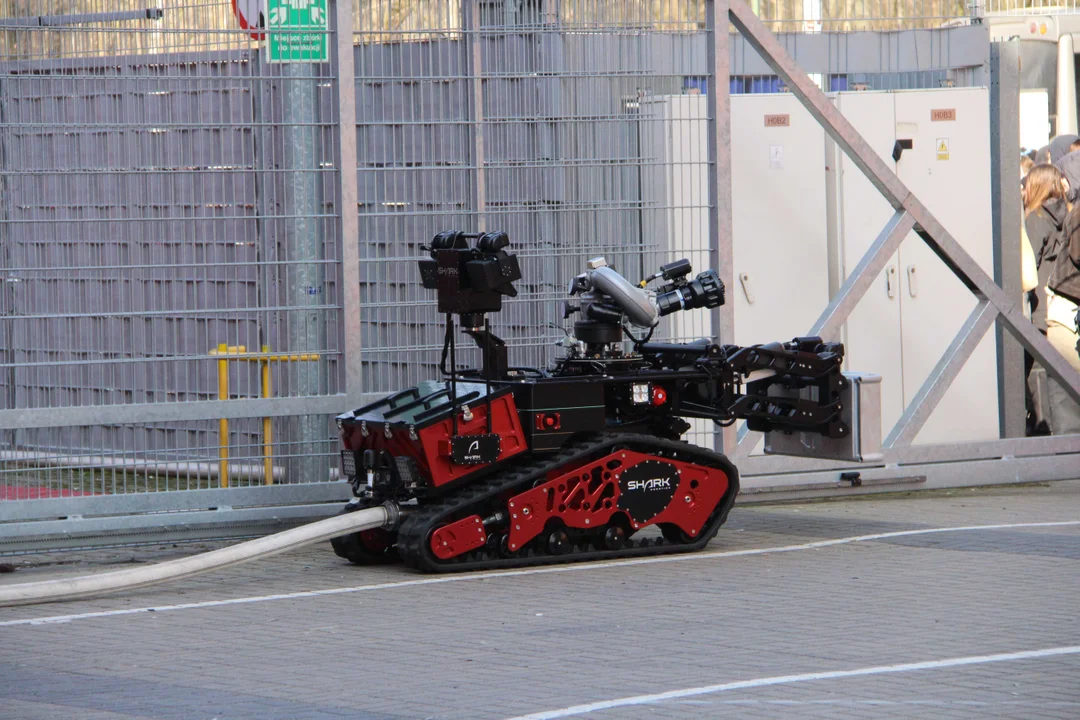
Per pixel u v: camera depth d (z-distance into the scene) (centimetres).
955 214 2645
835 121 2394
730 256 2317
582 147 2262
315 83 2112
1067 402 2777
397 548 1820
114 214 2020
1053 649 1352
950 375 2502
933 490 2523
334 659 1364
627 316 1919
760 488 2345
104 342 2020
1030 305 2795
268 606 1633
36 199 1981
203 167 2064
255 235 2094
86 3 2109
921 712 1141
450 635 1460
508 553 1838
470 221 2202
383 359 2159
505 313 2214
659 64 2308
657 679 1261
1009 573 1741
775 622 1492
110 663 1364
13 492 1989
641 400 1914
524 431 1842
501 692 1226
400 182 2162
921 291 2642
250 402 2067
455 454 1777
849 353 2614
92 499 2000
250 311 2089
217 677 1302
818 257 2559
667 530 1941
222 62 2070
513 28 2220
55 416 1977
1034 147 2786
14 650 1428
